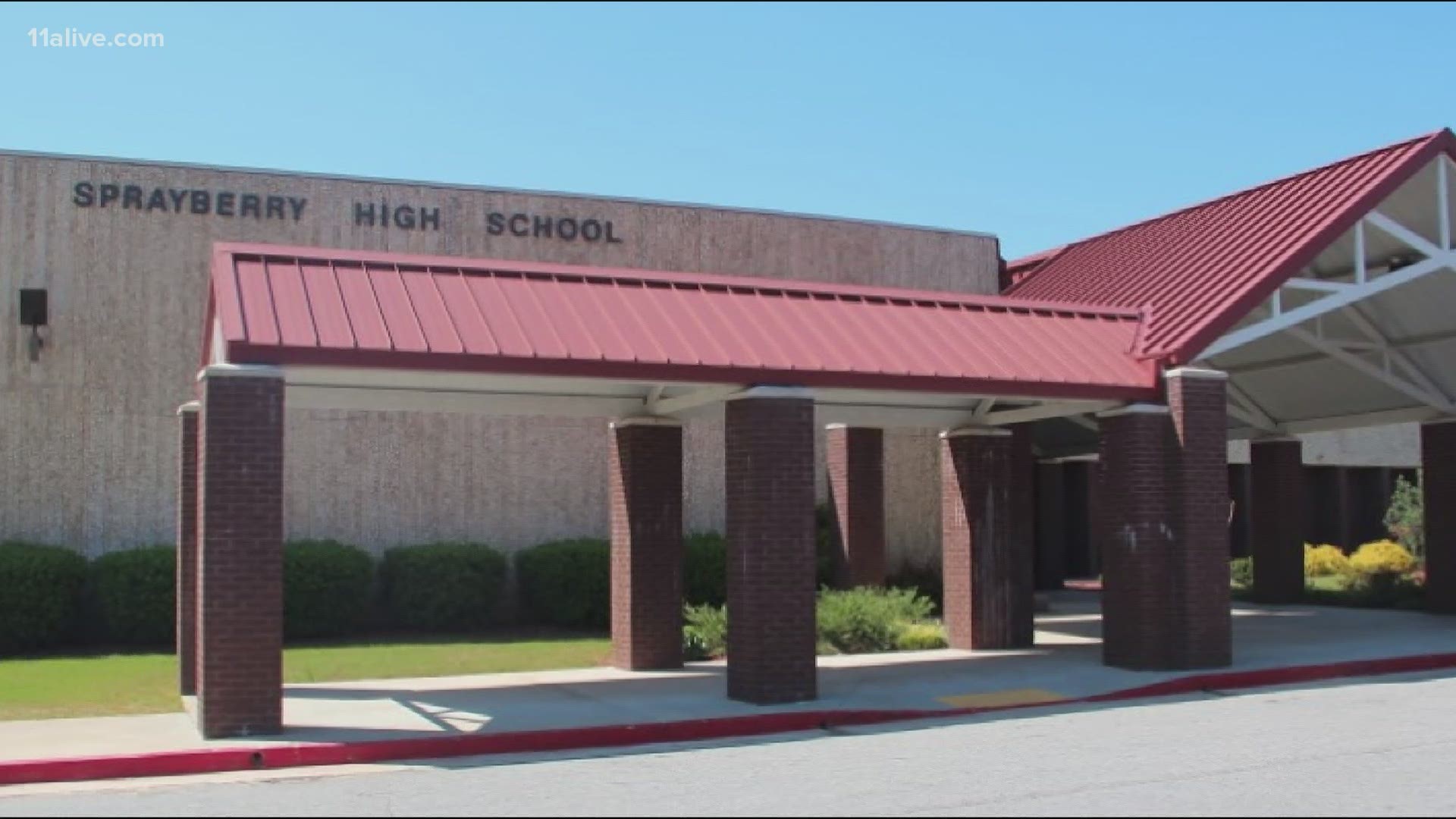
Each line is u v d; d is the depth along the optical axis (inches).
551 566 949.2
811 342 629.0
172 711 592.1
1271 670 679.7
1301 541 1098.1
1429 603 988.6
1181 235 842.8
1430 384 960.3
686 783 433.7
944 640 834.8
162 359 907.4
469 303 585.0
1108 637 707.4
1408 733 515.2
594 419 1024.9
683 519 985.5
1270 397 1063.0
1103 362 692.1
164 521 901.2
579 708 588.4
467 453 985.5
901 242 1130.7
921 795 404.2
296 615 882.1
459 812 390.9
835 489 997.2
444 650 837.2
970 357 655.8
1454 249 778.8
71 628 848.9
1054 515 1355.8
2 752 484.4
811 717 564.7
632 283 637.3
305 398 665.0
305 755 490.9
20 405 877.2
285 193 943.0
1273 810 377.7
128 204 908.0
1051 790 409.7
